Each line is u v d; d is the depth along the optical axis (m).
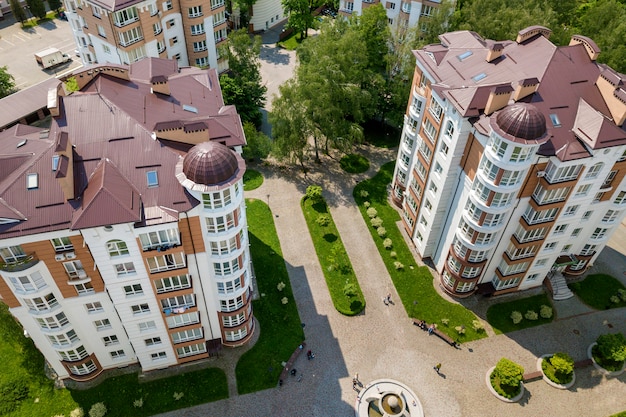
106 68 49.75
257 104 94.06
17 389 53.34
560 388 55.88
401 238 72.38
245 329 57.00
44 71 105.00
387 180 81.81
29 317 45.25
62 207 39.56
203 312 52.12
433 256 68.25
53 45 113.19
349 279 66.38
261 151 81.56
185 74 55.28
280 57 112.44
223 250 46.38
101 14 77.00
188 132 44.59
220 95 55.19
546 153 48.56
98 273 43.88
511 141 46.12
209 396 54.00
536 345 60.09
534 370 57.53
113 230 39.56
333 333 60.38
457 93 53.25
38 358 55.81
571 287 66.38
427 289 65.81
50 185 40.25
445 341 60.12
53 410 52.25
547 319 62.75
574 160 48.69
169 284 46.22
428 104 60.69
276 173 82.31
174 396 53.44
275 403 53.81
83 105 45.66
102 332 50.12
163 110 48.56
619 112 49.88
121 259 42.16
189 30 89.81
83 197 40.12
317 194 75.50
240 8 115.38
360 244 71.12
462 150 55.47
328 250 69.94
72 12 84.62
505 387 55.38
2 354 56.22
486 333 61.06
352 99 76.38
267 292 64.19
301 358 57.91
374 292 65.06
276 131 76.81
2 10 121.94
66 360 50.69
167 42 88.19
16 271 40.06
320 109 74.94
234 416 52.62
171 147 44.34
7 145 45.53
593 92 52.06
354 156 86.06
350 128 77.19
